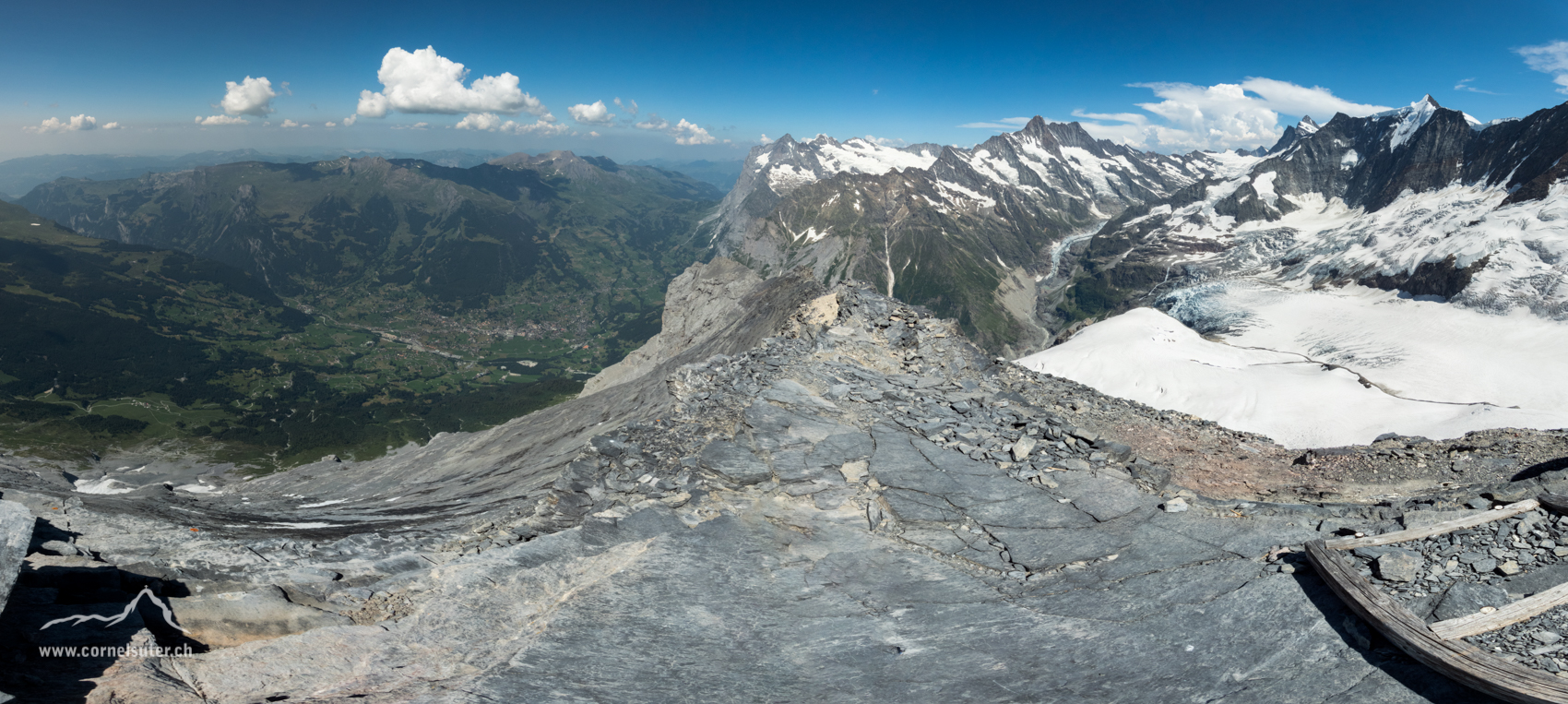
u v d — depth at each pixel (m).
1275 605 11.31
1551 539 11.53
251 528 16.80
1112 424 26.31
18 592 9.44
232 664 9.20
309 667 9.55
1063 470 19.08
